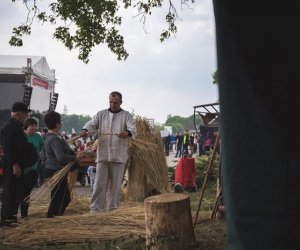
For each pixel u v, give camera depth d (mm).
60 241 4789
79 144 12070
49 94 16422
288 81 950
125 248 4367
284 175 936
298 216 923
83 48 8531
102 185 6422
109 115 6539
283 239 925
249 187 962
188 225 4141
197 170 10586
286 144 941
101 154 6441
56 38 8422
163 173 8328
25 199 5742
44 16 8203
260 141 958
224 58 1008
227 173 997
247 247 948
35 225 5219
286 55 953
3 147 5645
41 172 10703
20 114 5723
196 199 8055
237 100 988
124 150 6535
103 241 4750
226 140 999
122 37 8625
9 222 5570
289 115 946
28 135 7105
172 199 4121
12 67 14094
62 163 5863
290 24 951
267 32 968
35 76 14734
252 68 975
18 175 5562
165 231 4008
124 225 5156
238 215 969
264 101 962
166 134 23188
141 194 8211
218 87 1026
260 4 971
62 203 5906
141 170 8203
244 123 977
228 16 1000
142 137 8219
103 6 8195
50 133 5961
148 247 3992
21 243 4773
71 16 8273
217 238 4598
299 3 944
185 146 18938
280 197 935
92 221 5277
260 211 948
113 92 6559
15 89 13961
